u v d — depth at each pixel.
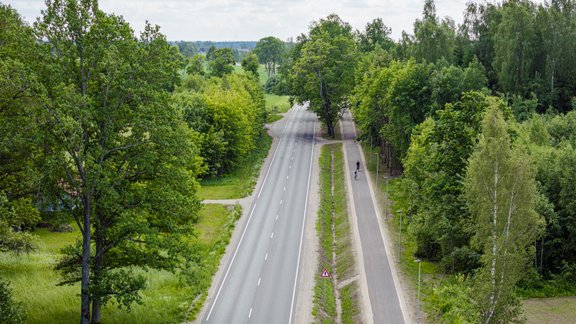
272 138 126.69
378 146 113.50
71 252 39.19
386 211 72.56
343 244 65.69
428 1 131.25
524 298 52.81
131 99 38.75
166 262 41.50
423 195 58.25
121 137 39.44
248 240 67.31
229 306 49.69
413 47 116.19
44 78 36.97
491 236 38.12
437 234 54.66
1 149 33.88
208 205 81.25
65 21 37.12
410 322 45.44
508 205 37.25
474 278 40.88
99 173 35.84
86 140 37.47
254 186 90.44
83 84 37.28
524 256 38.75
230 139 98.81
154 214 42.28
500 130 38.81
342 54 123.56
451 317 43.09
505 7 117.25
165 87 44.94
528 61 105.44
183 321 46.28
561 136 84.19
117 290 40.94
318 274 57.22
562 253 58.69
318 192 86.88
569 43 104.69
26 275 50.28
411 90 84.81
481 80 87.56
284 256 62.12
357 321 46.53
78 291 48.06
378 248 62.50
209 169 95.38
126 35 39.16
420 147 65.62
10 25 40.66
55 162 34.38
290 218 75.12
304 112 162.38
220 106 97.88
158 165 40.59
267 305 49.84
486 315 37.47
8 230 39.25
